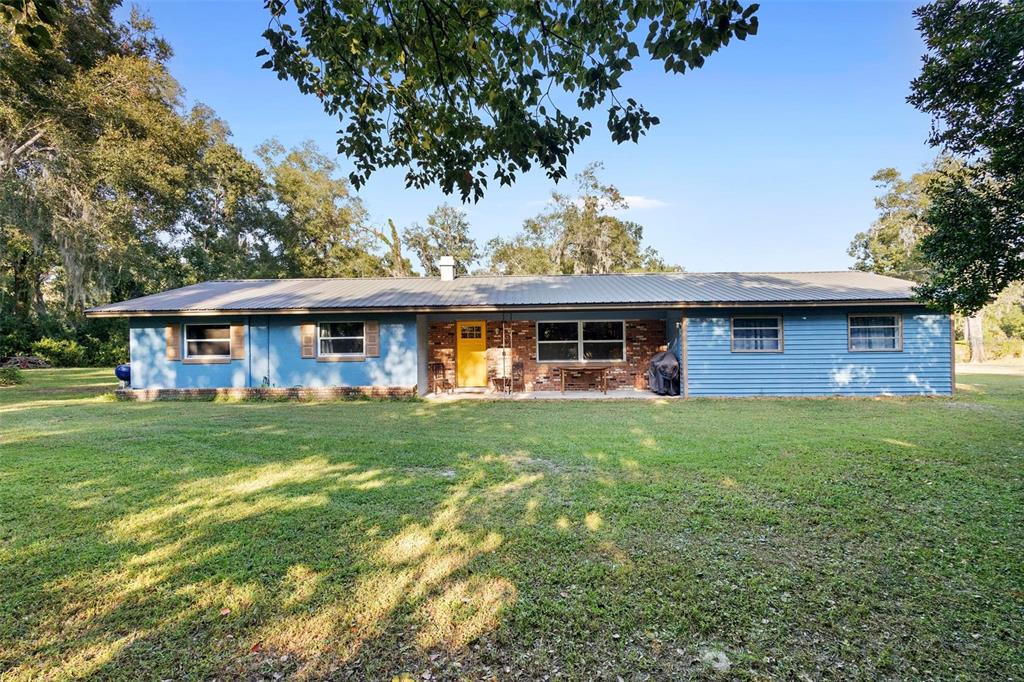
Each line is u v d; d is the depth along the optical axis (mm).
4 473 5297
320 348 12953
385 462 5809
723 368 12195
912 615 2676
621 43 3467
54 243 16438
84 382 16781
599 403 11273
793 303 11477
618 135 3773
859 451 6090
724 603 2793
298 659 2359
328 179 32406
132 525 3922
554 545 3541
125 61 16703
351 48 4125
